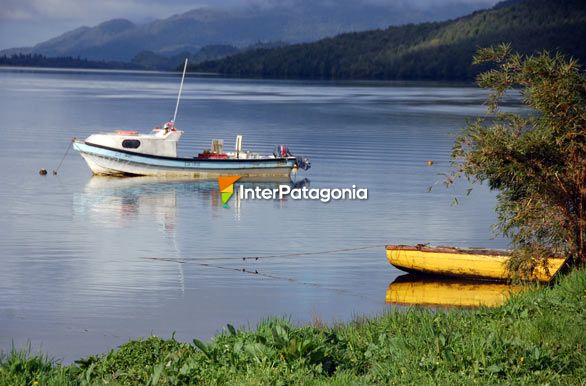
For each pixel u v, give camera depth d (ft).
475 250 88.84
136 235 121.60
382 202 152.15
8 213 138.82
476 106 492.54
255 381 40.42
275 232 124.06
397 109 452.35
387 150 241.96
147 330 73.20
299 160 182.80
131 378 43.29
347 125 331.16
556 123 73.67
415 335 50.29
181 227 128.06
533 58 74.69
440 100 572.10
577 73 73.61
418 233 122.83
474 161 74.90
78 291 87.40
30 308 80.07
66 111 410.31
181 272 97.50
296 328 50.29
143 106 464.24
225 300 84.58
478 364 42.39
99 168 183.21
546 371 42.11
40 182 175.11
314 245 114.01
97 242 115.65
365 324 57.98
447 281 90.63
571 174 74.38
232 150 237.86
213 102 520.42
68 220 133.08
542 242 77.92
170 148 185.98
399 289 88.33
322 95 650.84
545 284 77.05
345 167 203.21
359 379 41.73
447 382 40.50
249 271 98.17
